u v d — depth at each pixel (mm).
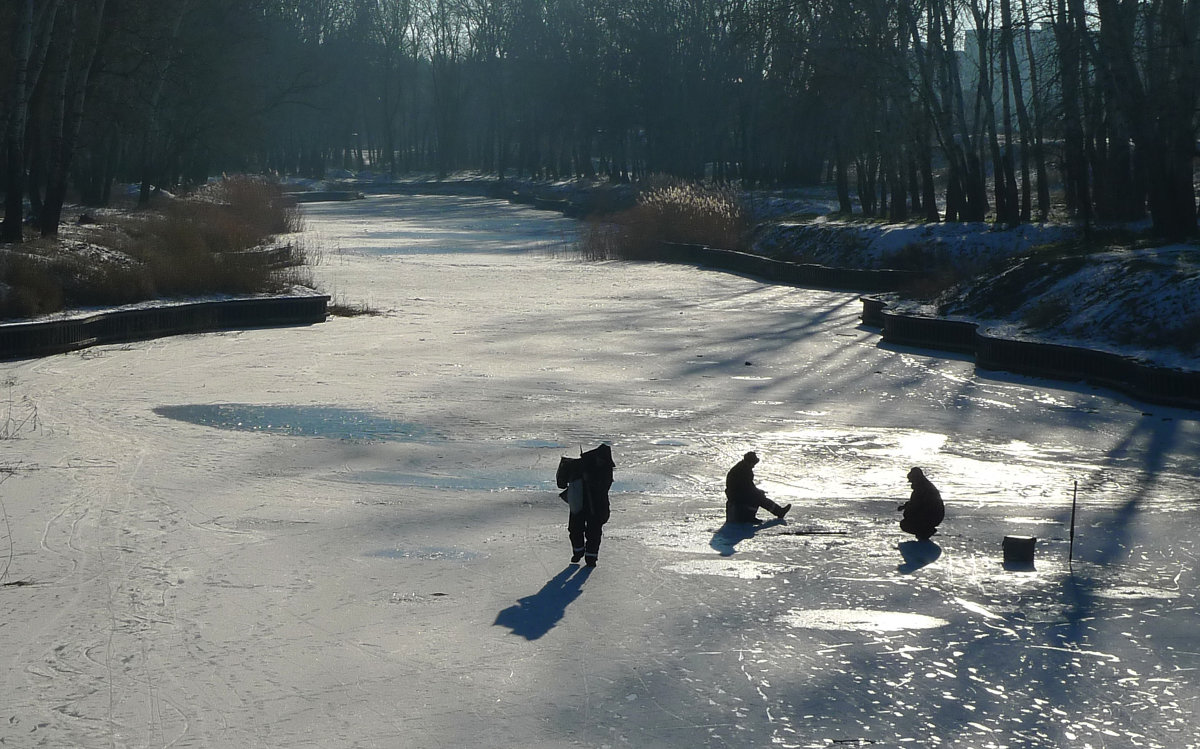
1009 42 43500
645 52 95438
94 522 13125
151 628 9633
